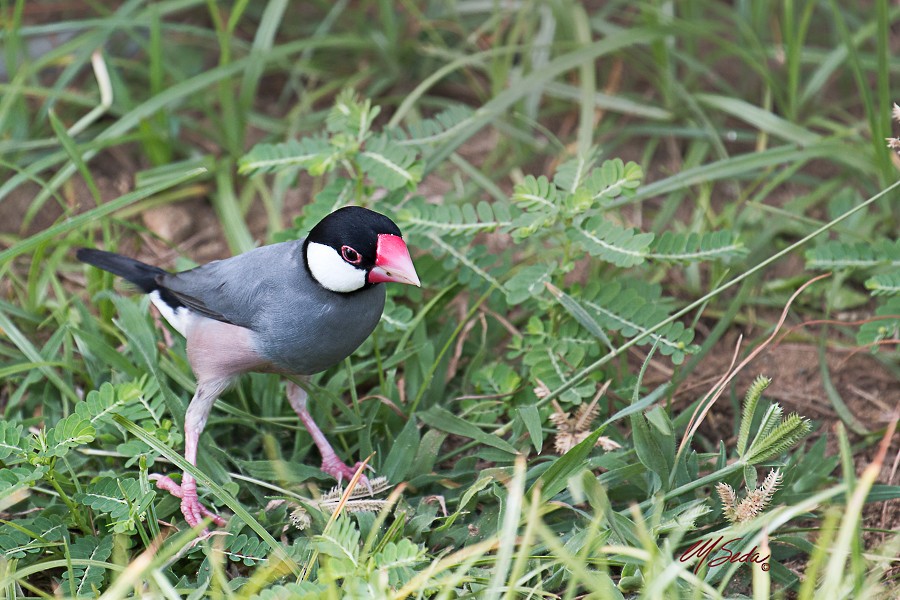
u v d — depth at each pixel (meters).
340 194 8.45
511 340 8.68
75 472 7.28
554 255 8.97
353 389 7.56
